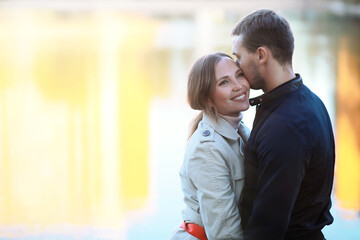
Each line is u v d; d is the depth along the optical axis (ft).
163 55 62.34
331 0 139.74
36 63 59.41
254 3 153.28
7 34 99.81
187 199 7.24
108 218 15.35
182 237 7.22
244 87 7.02
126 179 19.30
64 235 13.97
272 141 6.30
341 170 18.29
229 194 6.82
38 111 33.24
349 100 30.27
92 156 22.79
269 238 6.24
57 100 36.86
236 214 6.77
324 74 40.42
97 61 59.11
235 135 7.14
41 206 16.71
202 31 95.09
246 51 6.75
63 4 171.83
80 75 48.88
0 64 59.11
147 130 26.89
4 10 157.58
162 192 17.60
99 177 19.76
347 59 49.65
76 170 20.81
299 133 6.27
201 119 7.48
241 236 6.75
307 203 6.61
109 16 139.74
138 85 41.73
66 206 16.60
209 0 163.84
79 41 84.69
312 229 6.70
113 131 27.12
